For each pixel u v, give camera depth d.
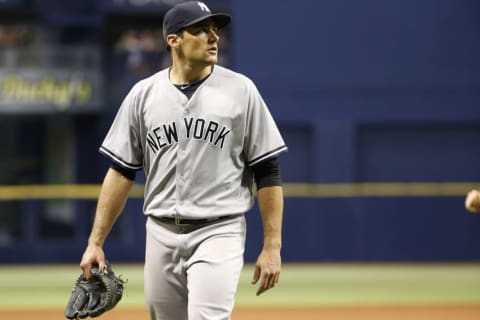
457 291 42.34
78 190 54.66
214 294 14.37
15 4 67.00
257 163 15.03
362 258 52.47
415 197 52.81
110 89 68.62
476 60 64.00
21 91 66.12
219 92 14.91
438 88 64.12
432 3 64.00
